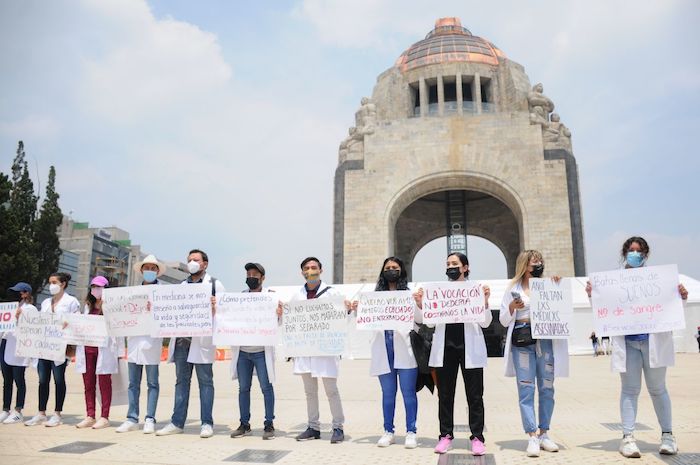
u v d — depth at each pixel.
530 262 7.28
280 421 9.63
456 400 12.38
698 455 6.41
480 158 43.03
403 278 8.03
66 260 90.69
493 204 54.94
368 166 44.19
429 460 6.43
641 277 6.83
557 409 10.53
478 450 6.68
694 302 31.14
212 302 8.55
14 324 9.88
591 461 6.22
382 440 7.29
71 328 9.16
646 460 6.23
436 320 7.19
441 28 58.56
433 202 56.03
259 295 8.32
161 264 9.38
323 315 7.98
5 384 9.83
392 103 51.44
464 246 54.56
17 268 40.47
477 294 7.15
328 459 6.49
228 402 12.44
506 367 7.20
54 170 49.53
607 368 21.28
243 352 8.36
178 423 8.40
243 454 6.77
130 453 6.84
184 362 8.52
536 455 6.51
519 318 7.14
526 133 42.94
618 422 8.84
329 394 7.71
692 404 10.46
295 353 7.94
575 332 31.41
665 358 6.54
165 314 8.54
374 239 42.59
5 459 6.50
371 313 7.62
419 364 7.32
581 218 42.59
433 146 43.69
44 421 9.62
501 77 51.94
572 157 42.81
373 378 18.48
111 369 9.09
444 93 56.12
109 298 8.88
